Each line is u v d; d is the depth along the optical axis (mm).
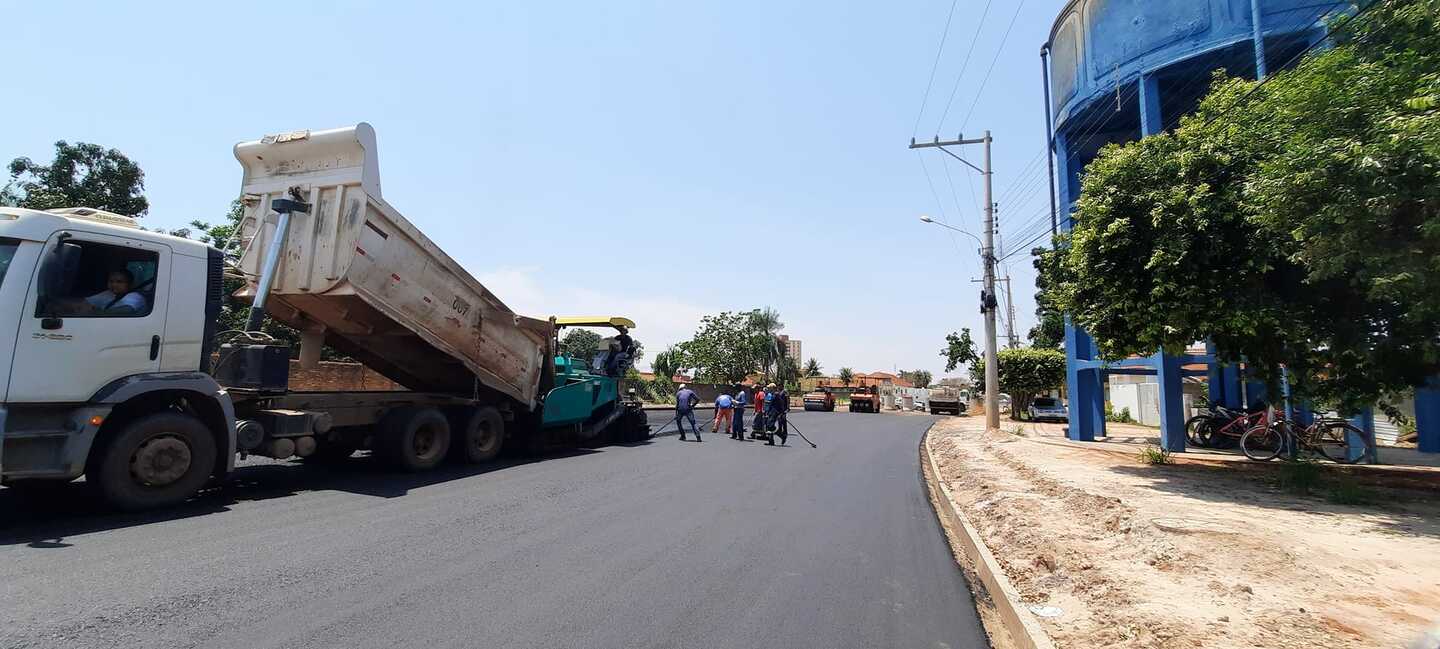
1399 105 7648
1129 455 15422
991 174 24156
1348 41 9000
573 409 14750
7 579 4785
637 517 7977
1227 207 9734
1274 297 9875
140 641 3855
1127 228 10422
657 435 20500
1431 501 9023
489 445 12242
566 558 6066
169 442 7066
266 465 10562
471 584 5180
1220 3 14492
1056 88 18922
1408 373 9820
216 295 7793
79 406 6555
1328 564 5871
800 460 14883
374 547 6086
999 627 4930
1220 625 4438
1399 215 7562
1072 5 18016
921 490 11539
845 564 6371
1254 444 14289
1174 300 10195
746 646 4258
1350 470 12398
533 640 4148
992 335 23562
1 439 5992
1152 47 15461
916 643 4473
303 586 4941
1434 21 8047
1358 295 9469
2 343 6047
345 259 9312
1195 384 26562
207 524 6598
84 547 5633
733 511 8641
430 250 10664
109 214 7156
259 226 9781
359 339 11383
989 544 7266
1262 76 13203
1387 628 4371
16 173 15984
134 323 6906
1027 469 12688
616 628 4438
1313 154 7664
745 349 51062
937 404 47250
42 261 6324
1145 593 5152
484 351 12203
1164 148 10742
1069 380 19516
